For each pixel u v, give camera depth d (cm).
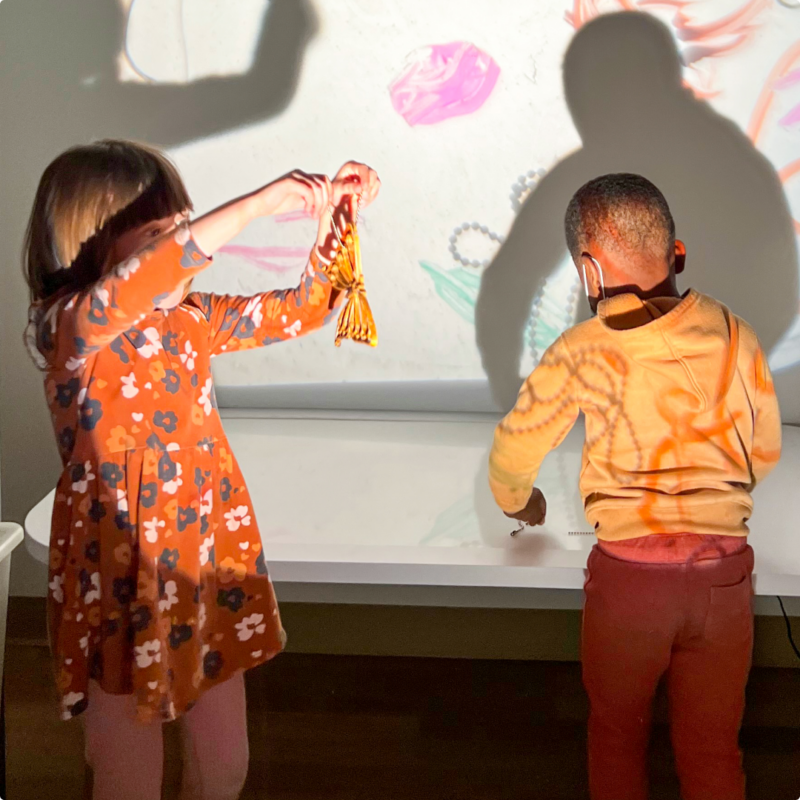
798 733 146
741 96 156
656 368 98
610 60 156
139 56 160
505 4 154
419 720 150
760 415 105
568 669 166
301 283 118
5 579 100
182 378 101
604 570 103
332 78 160
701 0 151
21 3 157
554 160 163
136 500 96
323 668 166
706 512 99
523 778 136
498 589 167
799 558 122
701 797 107
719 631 101
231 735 115
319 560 122
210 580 105
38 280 102
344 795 132
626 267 102
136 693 96
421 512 138
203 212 169
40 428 179
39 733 146
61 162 99
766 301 168
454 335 176
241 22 157
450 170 165
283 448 164
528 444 110
